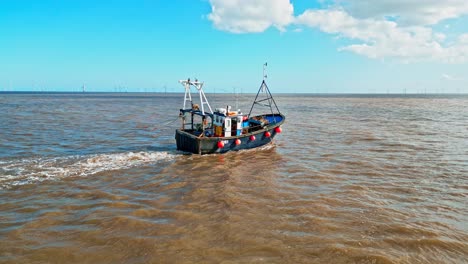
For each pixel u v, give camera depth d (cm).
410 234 953
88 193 1301
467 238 937
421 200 1259
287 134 3094
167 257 812
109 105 8181
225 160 1936
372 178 1560
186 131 2361
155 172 1638
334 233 953
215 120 2227
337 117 5134
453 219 1078
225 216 1070
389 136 2948
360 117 5125
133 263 785
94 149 2206
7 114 4697
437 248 874
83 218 1048
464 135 3005
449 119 4706
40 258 807
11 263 782
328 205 1185
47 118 4225
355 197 1278
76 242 888
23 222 1017
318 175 1606
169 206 1163
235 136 2133
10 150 2081
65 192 1309
